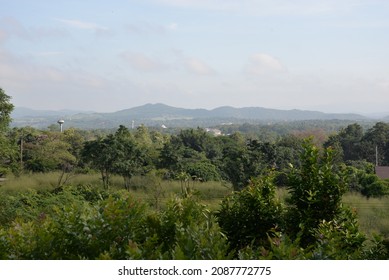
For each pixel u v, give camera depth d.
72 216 3.77
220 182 17.39
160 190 14.40
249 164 15.85
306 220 5.04
